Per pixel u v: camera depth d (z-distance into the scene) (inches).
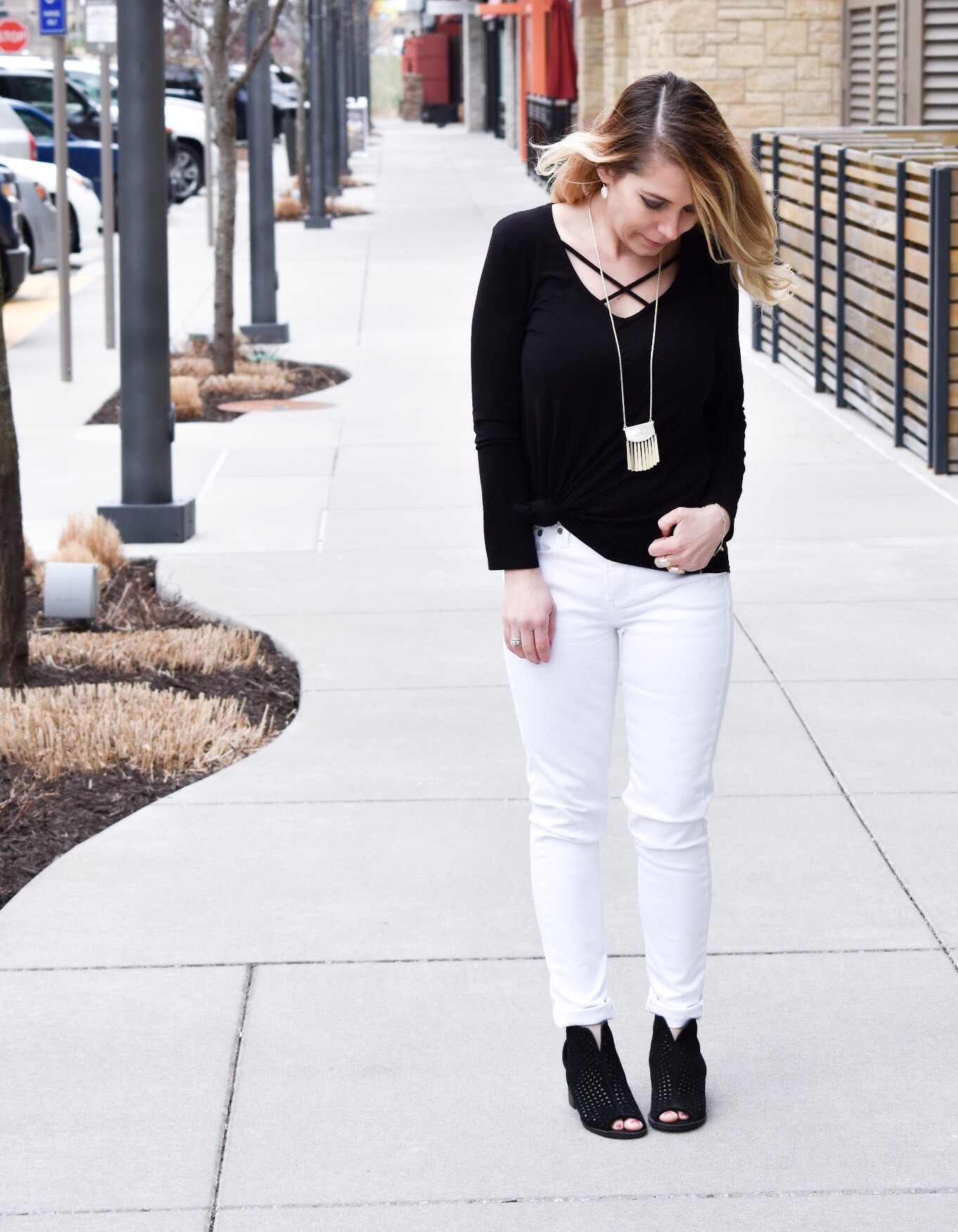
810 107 716.0
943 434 347.9
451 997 147.3
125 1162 124.4
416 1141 126.7
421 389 465.1
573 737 124.0
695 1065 128.8
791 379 473.4
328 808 187.8
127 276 300.7
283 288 675.4
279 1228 116.6
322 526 316.2
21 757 203.3
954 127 481.1
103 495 342.3
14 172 647.1
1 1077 135.6
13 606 225.0
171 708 216.7
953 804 187.3
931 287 342.3
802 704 219.6
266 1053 138.9
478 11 1590.8
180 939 158.1
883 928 158.7
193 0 622.8
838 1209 117.9
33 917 162.7
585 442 118.1
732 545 299.6
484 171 1407.5
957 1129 127.3
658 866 125.8
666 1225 116.3
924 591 269.7
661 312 116.6
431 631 251.3
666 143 109.8
